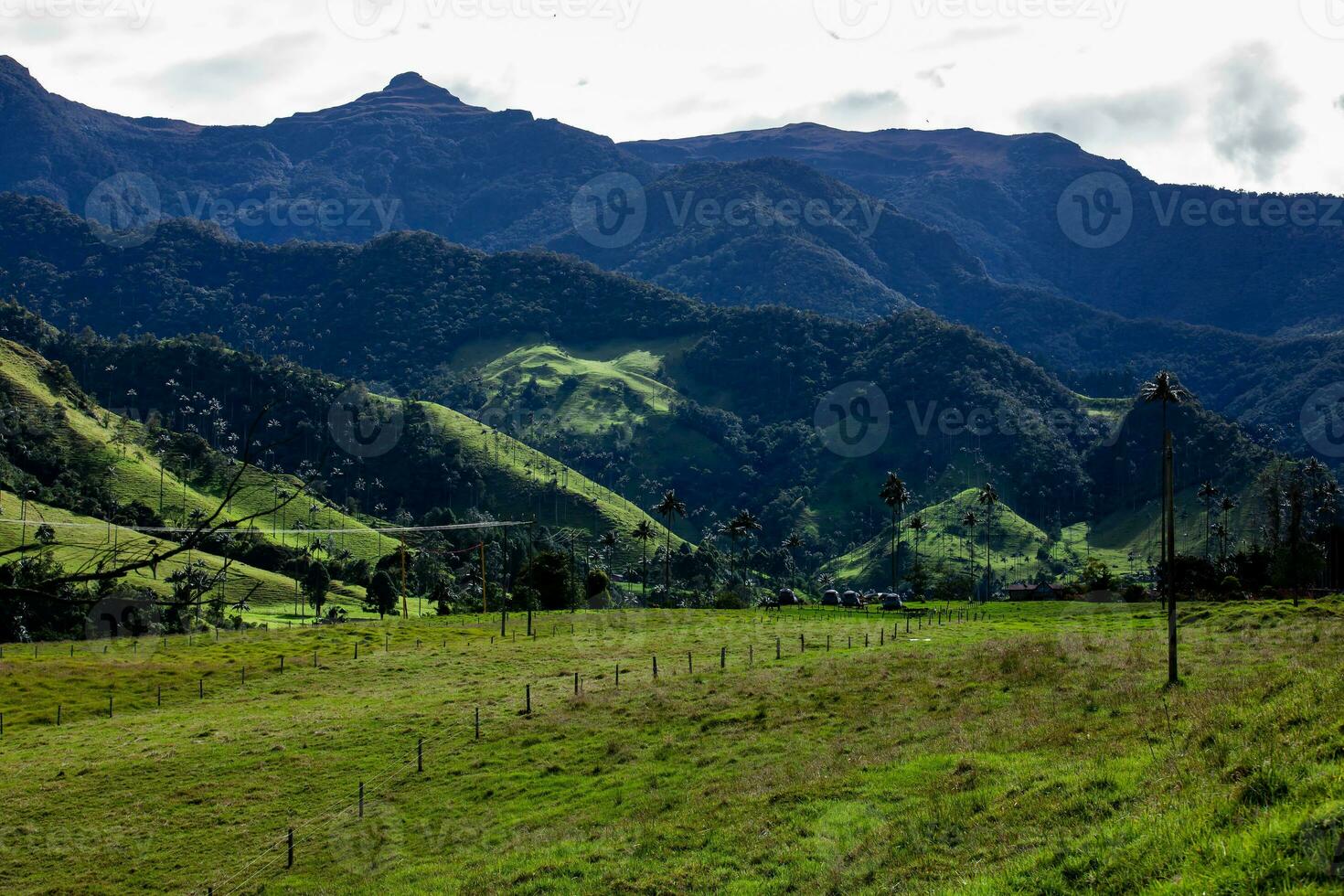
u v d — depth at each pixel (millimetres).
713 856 28109
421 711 59969
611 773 42812
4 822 45344
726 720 48219
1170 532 40281
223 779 49625
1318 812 15570
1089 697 38562
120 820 44844
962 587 176125
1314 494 183250
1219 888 15117
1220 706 28688
